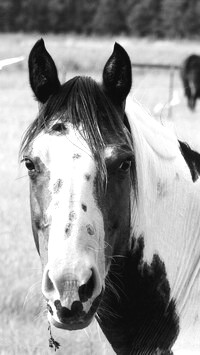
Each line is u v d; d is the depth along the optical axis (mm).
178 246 7000
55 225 5859
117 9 93125
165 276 6898
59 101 6355
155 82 39906
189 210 7082
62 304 5617
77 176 5973
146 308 6832
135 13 90062
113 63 6559
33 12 96562
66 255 5703
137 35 89250
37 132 6320
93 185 6004
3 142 25016
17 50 53938
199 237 7148
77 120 6191
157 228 6855
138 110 7008
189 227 7082
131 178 6484
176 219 6980
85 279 5664
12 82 42625
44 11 96750
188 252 7074
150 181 6770
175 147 7184
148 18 89438
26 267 13266
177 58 55406
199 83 35406
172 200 6953
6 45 56812
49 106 6391
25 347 10281
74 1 97125
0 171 20438
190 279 7082
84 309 5699
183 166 7145
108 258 6191
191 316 6973
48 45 57312
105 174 6055
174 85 39562
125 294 6762
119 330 6895
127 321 6848
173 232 6961
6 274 12930
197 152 7434
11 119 29984
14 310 11805
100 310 6797
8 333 10695
